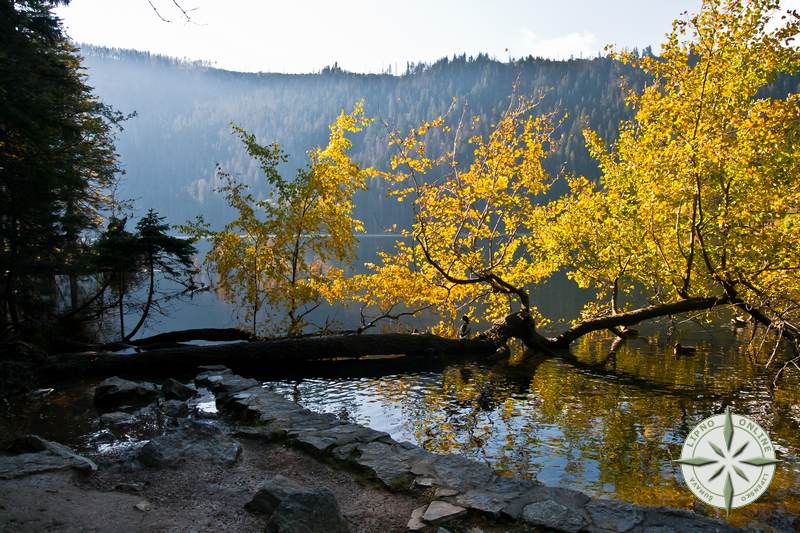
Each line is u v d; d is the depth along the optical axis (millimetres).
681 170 14906
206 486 6352
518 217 20125
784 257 14688
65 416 10234
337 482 6574
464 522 5367
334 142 20406
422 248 19516
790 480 7824
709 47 13930
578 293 38594
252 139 19875
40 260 17641
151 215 19750
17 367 13148
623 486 7598
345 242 20672
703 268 17781
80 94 22484
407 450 7488
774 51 13750
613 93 140875
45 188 15594
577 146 100875
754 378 14742
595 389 13625
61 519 5141
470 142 19844
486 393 13312
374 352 18062
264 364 17016
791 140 14430
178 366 15875
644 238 18625
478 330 24906
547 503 5676
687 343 20656
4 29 14344
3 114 13625
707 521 5258
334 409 11805
